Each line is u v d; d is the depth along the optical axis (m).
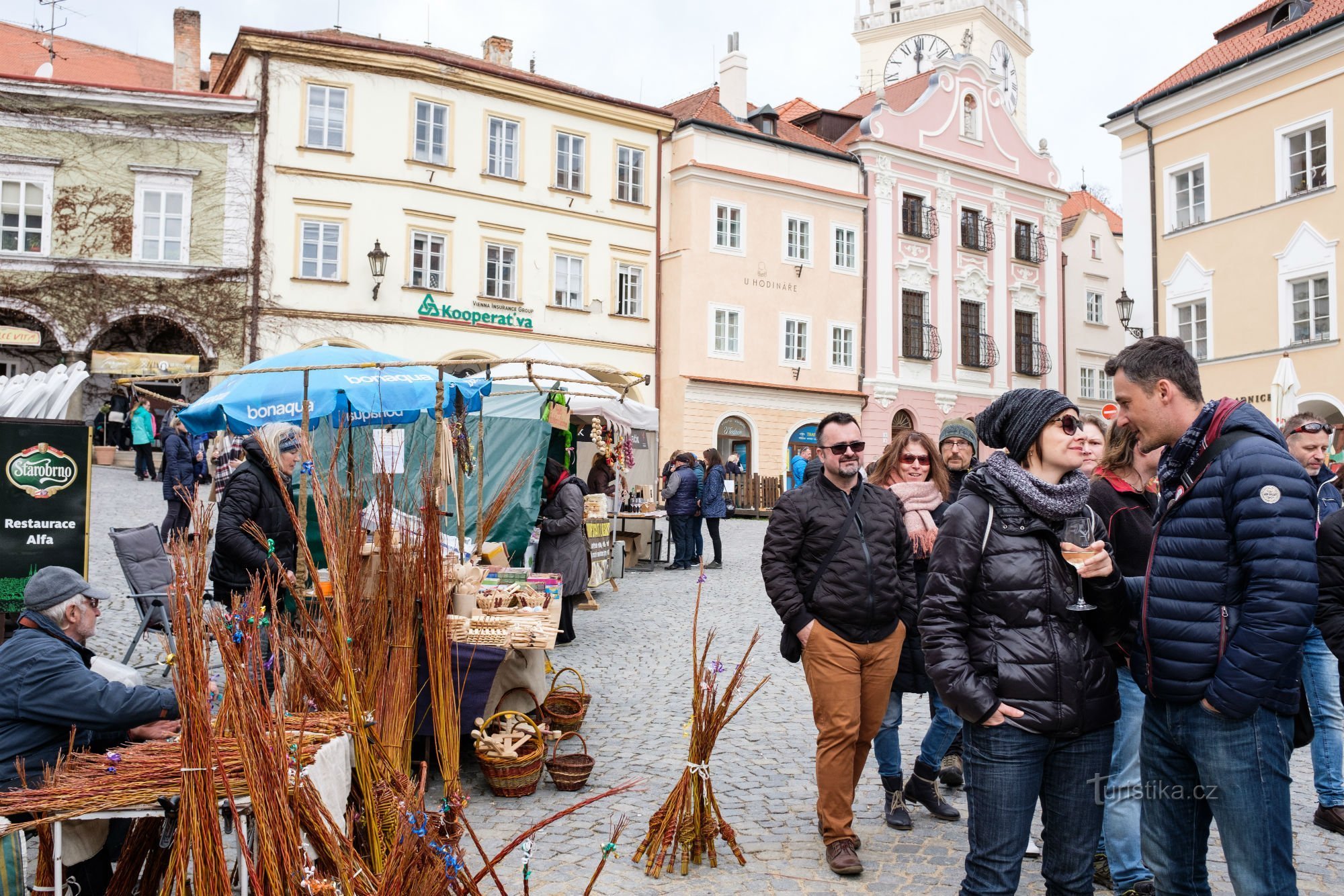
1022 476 2.88
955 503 3.02
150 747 3.05
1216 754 2.64
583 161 26.81
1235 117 22.50
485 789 5.04
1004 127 35.28
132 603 10.02
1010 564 2.86
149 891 3.12
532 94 25.70
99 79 30.67
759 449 29.19
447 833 2.91
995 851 2.83
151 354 22.61
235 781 2.72
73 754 3.08
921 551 4.69
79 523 6.40
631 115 27.39
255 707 2.65
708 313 28.22
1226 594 2.66
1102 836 3.79
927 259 32.84
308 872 2.48
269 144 22.86
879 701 4.15
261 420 7.11
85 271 21.98
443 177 24.45
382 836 3.20
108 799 2.73
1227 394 22.61
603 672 7.89
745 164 29.22
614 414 12.93
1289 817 2.62
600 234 27.05
